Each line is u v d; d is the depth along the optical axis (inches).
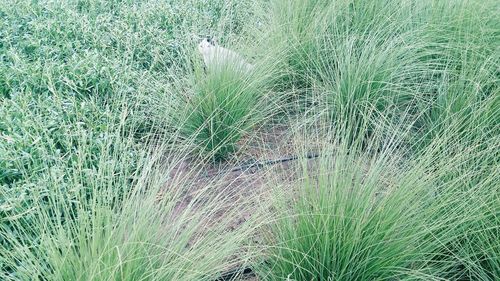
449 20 174.7
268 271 102.6
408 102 156.6
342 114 136.6
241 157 150.8
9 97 157.8
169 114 153.8
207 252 96.4
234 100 147.5
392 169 112.3
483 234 105.9
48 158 122.9
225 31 207.0
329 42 175.3
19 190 112.7
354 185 102.3
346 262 94.6
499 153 122.6
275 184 126.9
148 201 100.9
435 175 109.9
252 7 209.6
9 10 205.2
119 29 195.8
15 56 163.9
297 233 100.1
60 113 141.0
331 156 112.4
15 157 121.9
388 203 99.3
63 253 88.9
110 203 103.4
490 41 166.9
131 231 95.8
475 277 103.3
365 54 158.4
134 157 136.9
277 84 166.9
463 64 152.0
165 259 91.4
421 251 101.3
